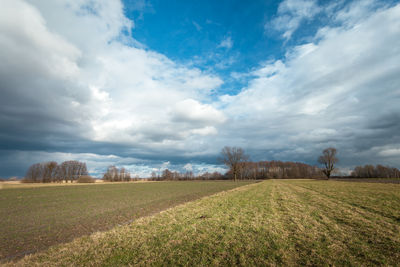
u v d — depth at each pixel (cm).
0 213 1672
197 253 648
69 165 11612
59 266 586
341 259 584
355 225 912
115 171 13400
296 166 15375
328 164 9994
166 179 15112
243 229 886
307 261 577
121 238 806
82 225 1216
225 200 1781
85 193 3509
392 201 1576
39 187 5550
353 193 2252
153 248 694
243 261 584
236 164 9238
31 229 1150
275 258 604
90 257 637
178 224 988
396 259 577
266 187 3550
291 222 988
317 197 1944
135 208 1770
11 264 633
